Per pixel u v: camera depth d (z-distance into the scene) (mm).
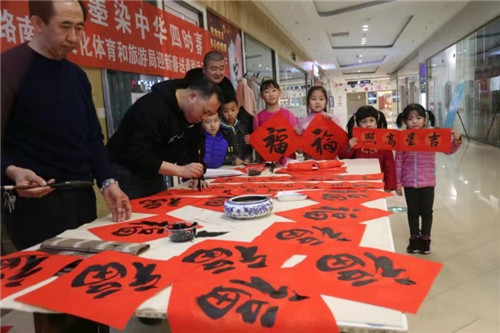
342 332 643
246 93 4863
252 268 866
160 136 1724
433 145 2166
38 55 1255
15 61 1165
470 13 8133
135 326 1828
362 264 852
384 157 2715
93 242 1061
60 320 1129
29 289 830
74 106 1381
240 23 5605
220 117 2826
